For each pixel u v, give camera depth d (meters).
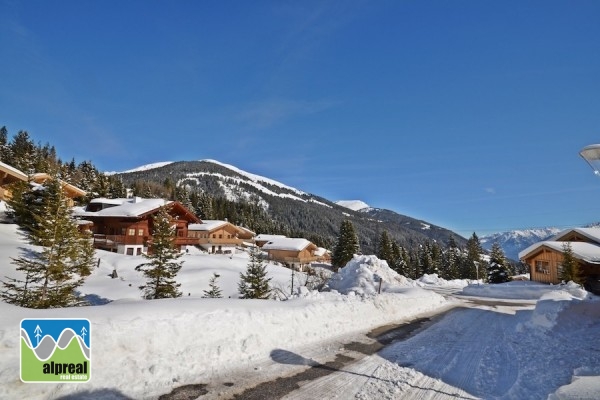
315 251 81.00
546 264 34.72
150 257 20.25
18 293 15.66
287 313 10.21
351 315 12.60
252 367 7.60
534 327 12.93
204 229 63.97
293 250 67.44
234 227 68.44
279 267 47.47
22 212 29.97
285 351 8.77
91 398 5.61
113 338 6.51
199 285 29.73
